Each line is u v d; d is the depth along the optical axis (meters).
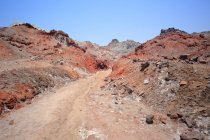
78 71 52.88
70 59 58.81
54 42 67.56
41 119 22.70
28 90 29.94
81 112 24.30
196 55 33.78
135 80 30.11
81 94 31.89
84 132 19.92
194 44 42.00
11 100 25.84
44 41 65.56
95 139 18.75
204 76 24.41
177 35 47.47
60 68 44.81
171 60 31.42
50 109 25.45
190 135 18.05
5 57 47.09
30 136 19.33
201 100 21.86
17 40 58.44
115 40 148.88
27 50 55.84
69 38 74.75
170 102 23.33
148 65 31.00
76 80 44.31
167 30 65.00
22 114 24.12
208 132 18.97
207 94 22.14
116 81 33.75
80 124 21.36
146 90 26.97
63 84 39.12
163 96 24.61
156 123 21.00
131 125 20.95
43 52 57.72
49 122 21.94
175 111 21.89
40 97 30.39
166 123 20.88
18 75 32.00
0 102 24.55
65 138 19.06
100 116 23.00
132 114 23.06
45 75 37.53
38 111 24.91
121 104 25.98
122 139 18.62
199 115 20.50
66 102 27.92
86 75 53.03
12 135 19.53
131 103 25.92
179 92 23.81
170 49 42.06
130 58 43.41
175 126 20.30
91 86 37.34
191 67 26.64
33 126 21.17
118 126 20.77
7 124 21.70
